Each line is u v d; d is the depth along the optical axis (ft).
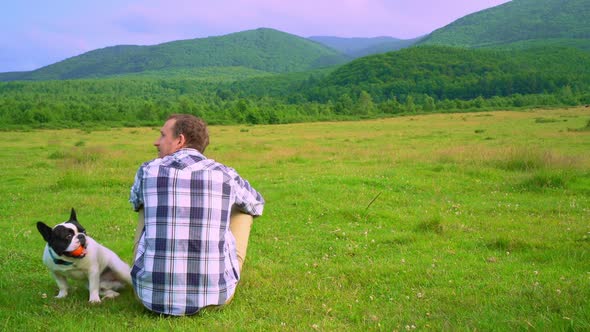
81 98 442.50
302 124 226.99
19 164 70.79
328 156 74.13
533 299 16.90
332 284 19.75
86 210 36.55
